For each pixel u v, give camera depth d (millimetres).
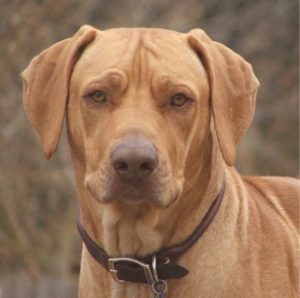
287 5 30828
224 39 29344
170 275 10781
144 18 25578
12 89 22750
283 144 30547
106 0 25188
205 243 10859
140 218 10695
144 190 10258
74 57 11039
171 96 10672
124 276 10836
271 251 11203
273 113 30219
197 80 10852
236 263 10914
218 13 29797
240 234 11031
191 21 26922
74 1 23359
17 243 22578
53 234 22922
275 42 30547
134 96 10625
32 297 22328
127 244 10836
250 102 11180
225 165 11242
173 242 10820
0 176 22547
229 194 11109
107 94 10680
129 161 10141
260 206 11492
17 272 22562
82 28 11195
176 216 10766
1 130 22625
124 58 10758
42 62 11242
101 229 10922
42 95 11125
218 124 10852
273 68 30266
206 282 10820
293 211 11836
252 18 29984
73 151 11062
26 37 22703
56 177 22703
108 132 10508
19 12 22609
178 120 10680
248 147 26625
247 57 29984
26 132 22797
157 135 10391
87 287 11258
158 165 10258
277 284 11109
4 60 22609
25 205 22797
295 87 30688
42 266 22766
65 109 11008
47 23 22891
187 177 10773
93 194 10594
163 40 10953
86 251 11242
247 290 10906
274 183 12070
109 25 24859
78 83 10906
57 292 22328
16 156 22766
